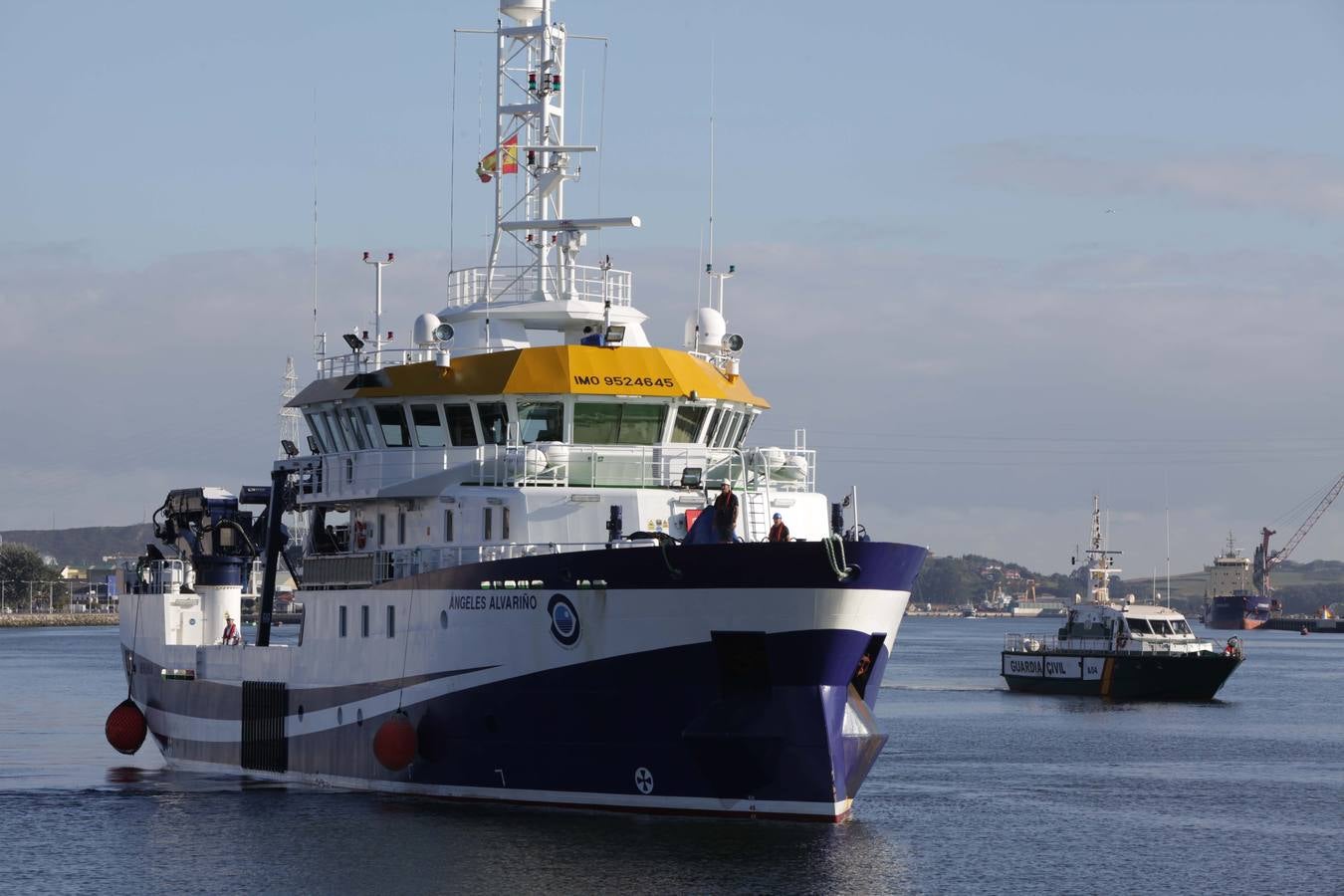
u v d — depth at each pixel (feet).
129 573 209.36
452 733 141.79
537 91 173.17
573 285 167.32
